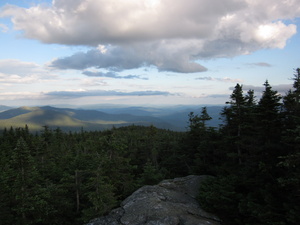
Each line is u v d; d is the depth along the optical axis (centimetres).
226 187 1616
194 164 3500
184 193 2075
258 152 1623
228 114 2180
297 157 1123
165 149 5256
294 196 1191
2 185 2178
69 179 2572
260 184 1458
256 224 1255
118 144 2569
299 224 1060
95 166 2334
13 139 6359
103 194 1886
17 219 1992
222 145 2500
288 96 1609
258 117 1661
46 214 2041
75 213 2508
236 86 2102
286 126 1546
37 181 2636
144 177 2878
